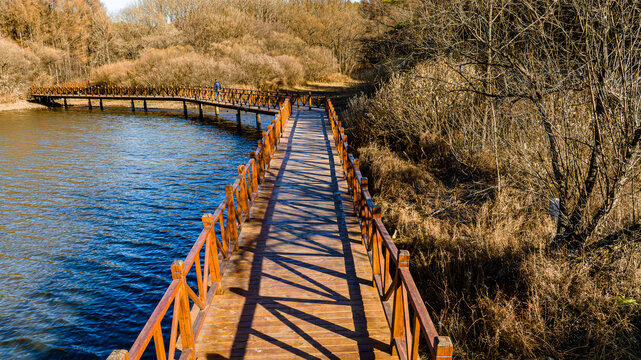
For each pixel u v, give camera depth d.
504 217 7.36
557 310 4.73
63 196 14.95
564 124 5.80
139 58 56.88
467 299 5.23
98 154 21.84
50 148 23.39
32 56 54.97
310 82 56.50
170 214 13.14
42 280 9.21
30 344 7.18
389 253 4.40
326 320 4.48
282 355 3.93
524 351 4.26
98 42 69.06
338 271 5.55
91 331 7.55
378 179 10.45
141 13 71.00
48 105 48.28
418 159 11.85
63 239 11.30
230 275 5.45
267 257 5.96
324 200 8.50
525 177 7.87
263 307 4.71
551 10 5.56
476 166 9.99
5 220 12.66
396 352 3.91
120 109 44.12
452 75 11.94
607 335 4.24
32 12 66.19
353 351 3.99
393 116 13.96
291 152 13.23
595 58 5.15
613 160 5.36
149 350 7.04
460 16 7.87
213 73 46.44
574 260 5.38
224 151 22.64
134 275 9.43
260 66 50.25
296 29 73.56
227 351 3.99
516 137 8.35
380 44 19.66
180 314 3.66
